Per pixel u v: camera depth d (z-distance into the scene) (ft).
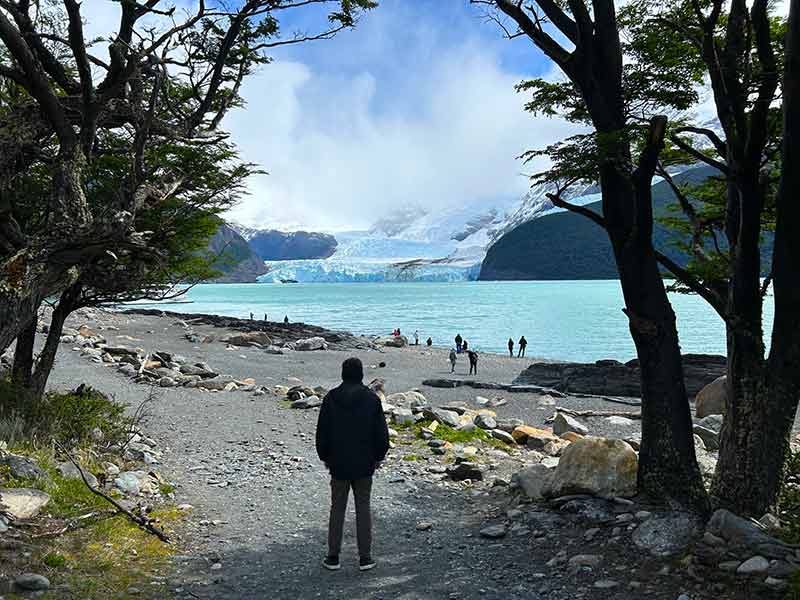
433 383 91.50
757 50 22.79
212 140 34.60
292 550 21.75
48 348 38.32
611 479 24.49
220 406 56.80
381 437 19.80
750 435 22.40
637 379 87.10
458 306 455.22
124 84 31.86
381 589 18.22
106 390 61.87
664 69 24.00
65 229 25.95
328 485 31.50
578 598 17.04
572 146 21.83
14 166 30.12
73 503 23.13
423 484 31.81
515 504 26.86
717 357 92.73
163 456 36.94
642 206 21.80
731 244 25.45
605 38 23.48
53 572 17.54
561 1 26.61
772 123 24.13
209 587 18.24
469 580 18.78
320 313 385.50
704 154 26.12
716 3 22.27
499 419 62.28
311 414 54.19
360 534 19.76
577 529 22.31
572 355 185.98
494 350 195.00
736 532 18.74
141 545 21.09
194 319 180.24
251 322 178.81
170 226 37.14
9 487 22.35
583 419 63.31
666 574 17.79
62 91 37.11
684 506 22.41
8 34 26.18
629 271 22.98
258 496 29.35
